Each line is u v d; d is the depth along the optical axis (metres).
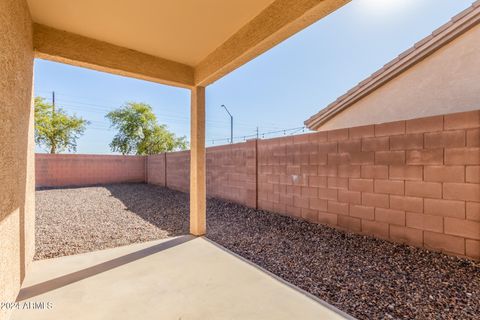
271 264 3.08
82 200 8.42
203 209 4.40
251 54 3.02
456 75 4.62
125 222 5.38
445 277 2.55
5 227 1.85
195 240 4.02
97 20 2.85
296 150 4.96
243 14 2.76
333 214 4.26
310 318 1.97
